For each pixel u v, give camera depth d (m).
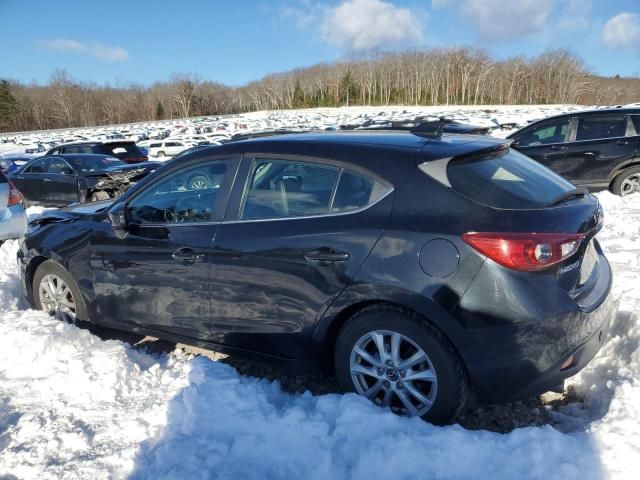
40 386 3.22
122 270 3.71
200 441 2.63
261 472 2.46
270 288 3.08
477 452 2.40
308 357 3.06
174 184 3.58
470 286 2.54
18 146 48.56
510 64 129.12
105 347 3.54
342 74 140.00
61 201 11.49
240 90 157.38
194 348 4.05
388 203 2.79
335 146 3.07
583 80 124.00
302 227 2.98
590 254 3.04
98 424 2.83
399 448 2.41
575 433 2.56
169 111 137.38
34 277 4.31
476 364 2.57
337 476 2.39
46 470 2.49
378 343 2.79
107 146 15.27
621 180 8.47
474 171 2.83
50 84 120.88
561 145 8.84
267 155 3.24
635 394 2.70
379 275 2.70
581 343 2.64
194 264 3.34
